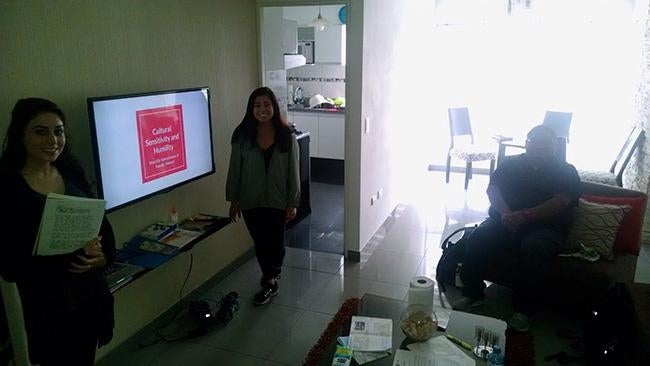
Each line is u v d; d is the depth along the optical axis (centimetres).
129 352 262
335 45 631
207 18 300
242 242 372
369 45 364
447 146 648
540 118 586
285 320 294
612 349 224
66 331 180
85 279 185
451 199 541
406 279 349
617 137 553
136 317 268
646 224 409
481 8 578
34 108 167
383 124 427
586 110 562
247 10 344
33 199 165
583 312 289
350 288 335
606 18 534
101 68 227
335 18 625
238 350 264
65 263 175
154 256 244
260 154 301
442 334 209
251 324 289
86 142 223
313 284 341
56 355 179
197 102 280
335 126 614
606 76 547
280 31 397
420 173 630
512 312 302
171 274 293
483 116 611
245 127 301
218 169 328
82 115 219
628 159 442
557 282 285
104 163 220
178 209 291
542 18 557
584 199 310
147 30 252
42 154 170
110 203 225
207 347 267
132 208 254
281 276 354
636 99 489
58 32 204
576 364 247
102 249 190
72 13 210
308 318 296
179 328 286
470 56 598
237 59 337
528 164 309
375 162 411
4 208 159
